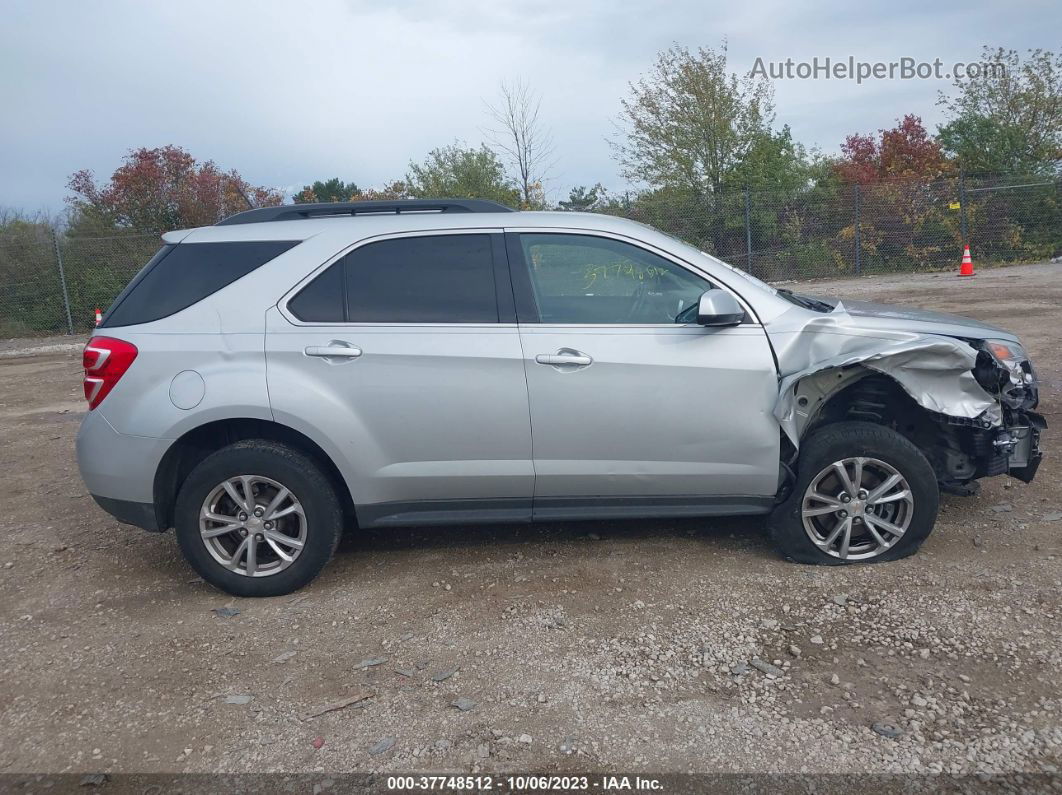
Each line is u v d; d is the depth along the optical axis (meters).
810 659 3.43
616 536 4.82
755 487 4.22
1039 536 4.45
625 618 3.85
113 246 20.36
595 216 4.43
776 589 4.03
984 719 2.99
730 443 4.15
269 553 4.34
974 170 23.16
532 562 4.52
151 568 4.74
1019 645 3.42
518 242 4.28
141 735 3.15
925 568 4.15
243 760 2.98
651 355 4.11
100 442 4.18
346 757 2.97
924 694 3.15
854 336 4.12
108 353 4.15
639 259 4.27
